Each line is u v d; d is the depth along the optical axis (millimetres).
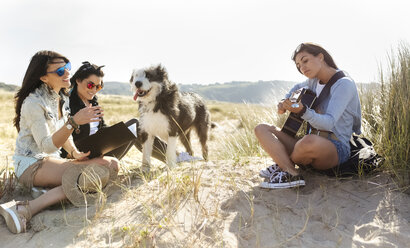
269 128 3369
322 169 3258
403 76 3547
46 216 2822
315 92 3318
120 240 2439
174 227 2555
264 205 2883
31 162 3203
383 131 3590
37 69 3080
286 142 3396
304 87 3377
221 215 2744
